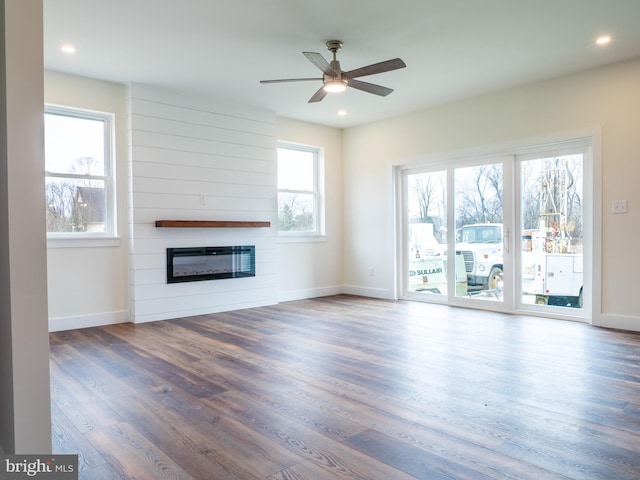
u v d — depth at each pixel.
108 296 4.85
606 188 4.46
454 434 2.18
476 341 3.98
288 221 6.58
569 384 2.86
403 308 5.73
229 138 5.65
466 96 5.45
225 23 3.52
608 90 4.44
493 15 3.42
